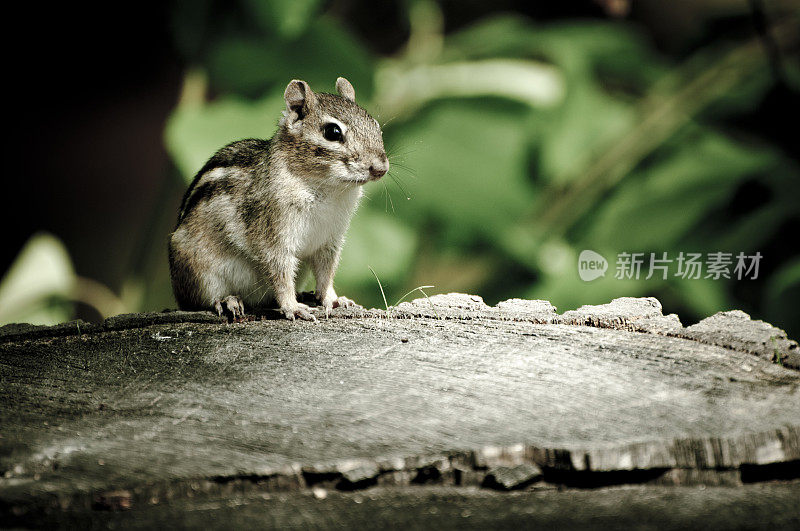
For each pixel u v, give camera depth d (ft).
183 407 8.85
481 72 10.46
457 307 9.13
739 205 10.44
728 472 8.75
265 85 10.36
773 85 10.48
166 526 8.31
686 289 10.25
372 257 10.19
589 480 8.75
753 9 10.37
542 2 12.54
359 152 9.30
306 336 9.04
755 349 8.95
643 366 8.91
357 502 8.71
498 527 8.38
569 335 9.01
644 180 10.45
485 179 10.35
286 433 8.79
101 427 8.81
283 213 9.30
